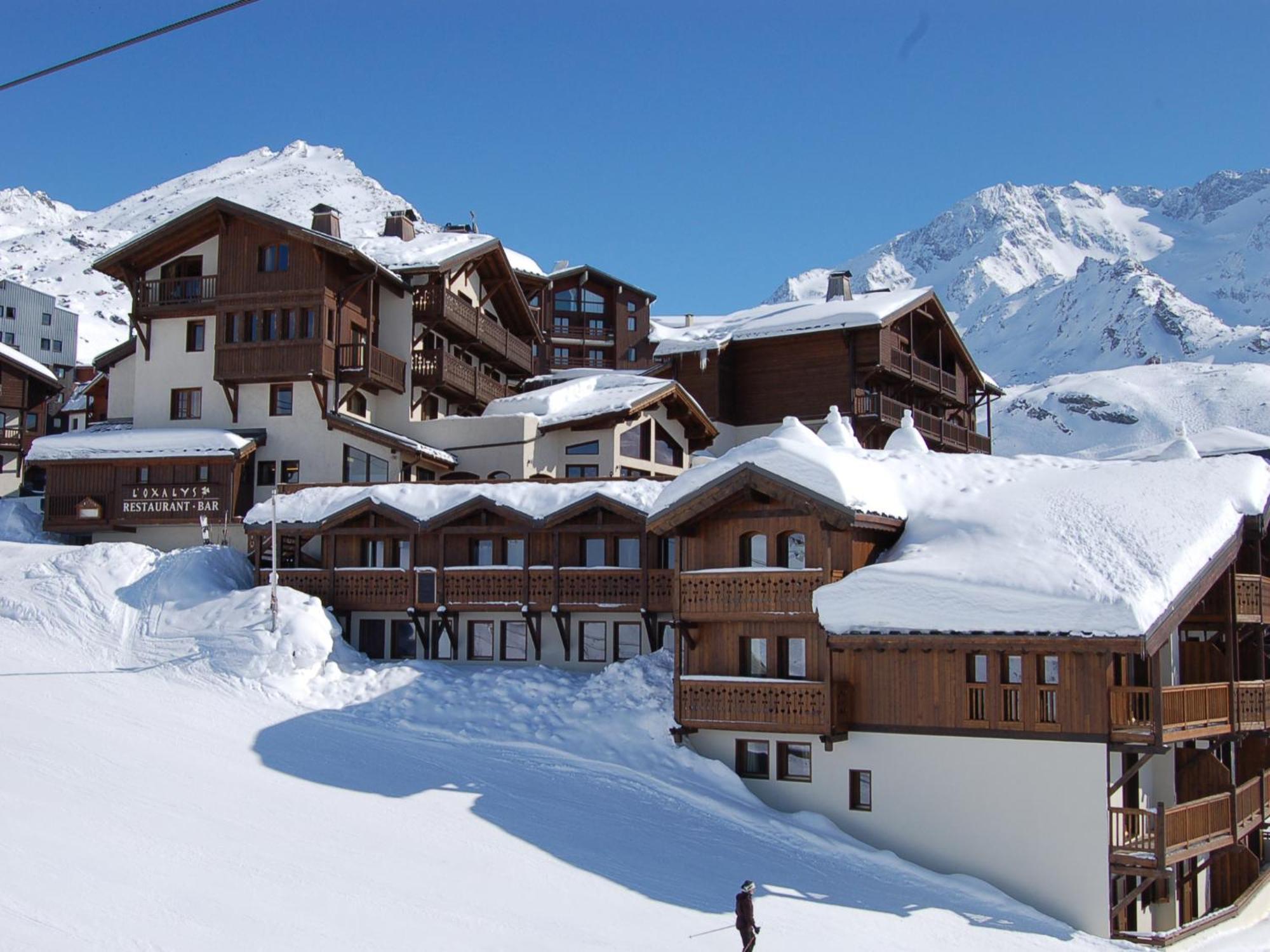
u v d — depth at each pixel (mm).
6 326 96562
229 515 44500
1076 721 26109
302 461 46875
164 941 18875
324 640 35375
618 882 24078
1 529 45844
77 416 69375
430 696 33625
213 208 47531
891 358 57656
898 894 25609
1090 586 26094
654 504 31078
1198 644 31438
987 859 26797
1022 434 172875
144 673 34250
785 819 28531
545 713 32562
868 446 57344
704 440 53719
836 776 28766
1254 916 30156
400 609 37188
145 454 45000
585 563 36500
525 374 61156
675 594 30828
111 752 27781
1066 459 33625
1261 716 30047
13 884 19938
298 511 38625
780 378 58781
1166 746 26562
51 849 21703
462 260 51750
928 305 62219
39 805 23828
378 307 50406
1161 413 168875
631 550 36125
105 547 39938
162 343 49469
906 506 31047
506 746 31219
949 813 27344
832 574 28953
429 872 23359
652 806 28281
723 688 29844
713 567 30812
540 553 36562
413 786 28000
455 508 36688
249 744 29719
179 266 50000
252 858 22844
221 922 19922
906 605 27438
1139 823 29156
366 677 34531
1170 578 26266
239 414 47938
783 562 30328
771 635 30156
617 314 80500
